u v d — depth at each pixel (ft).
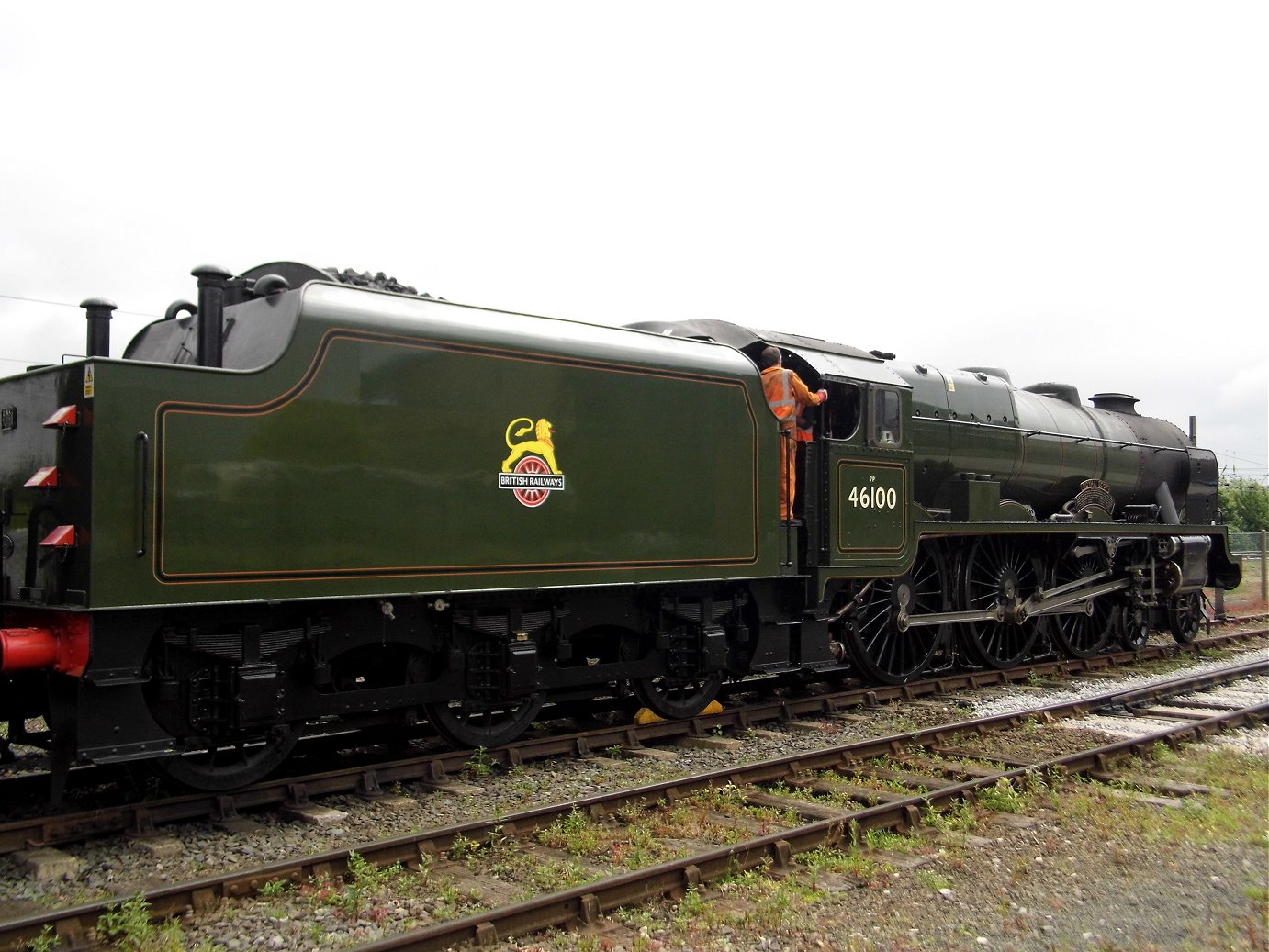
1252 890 16.17
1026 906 15.84
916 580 36.73
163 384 18.63
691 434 27.37
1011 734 27.73
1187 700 34.06
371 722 23.06
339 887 15.93
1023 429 42.34
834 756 24.08
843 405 32.78
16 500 20.21
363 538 21.07
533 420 24.02
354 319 21.18
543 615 25.03
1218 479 56.08
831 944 14.30
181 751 19.56
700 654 28.19
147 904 14.37
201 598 18.89
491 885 16.16
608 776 23.26
